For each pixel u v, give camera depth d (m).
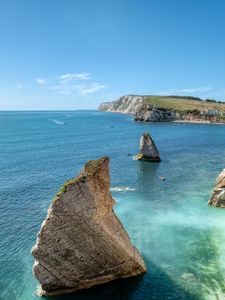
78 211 26.77
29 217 46.06
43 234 26.62
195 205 50.09
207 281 29.45
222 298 26.95
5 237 39.53
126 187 61.09
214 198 50.09
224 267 31.92
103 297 27.44
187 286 28.66
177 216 45.72
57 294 28.05
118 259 28.88
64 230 26.84
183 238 38.56
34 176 70.12
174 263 32.69
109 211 28.97
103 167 28.72
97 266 28.42
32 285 29.69
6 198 54.50
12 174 71.75
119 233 28.98
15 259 34.31
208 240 37.94
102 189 28.16
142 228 41.69
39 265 27.27
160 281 29.42
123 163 83.62
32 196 55.78
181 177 68.44
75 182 26.69
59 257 27.30
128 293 27.81
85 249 27.58
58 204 26.47
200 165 81.25
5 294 28.38
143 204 51.12
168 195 55.72
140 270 30.50
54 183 64.50
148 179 66.94
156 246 36.56
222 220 43.94
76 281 28.17
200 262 32.94
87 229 27.16
